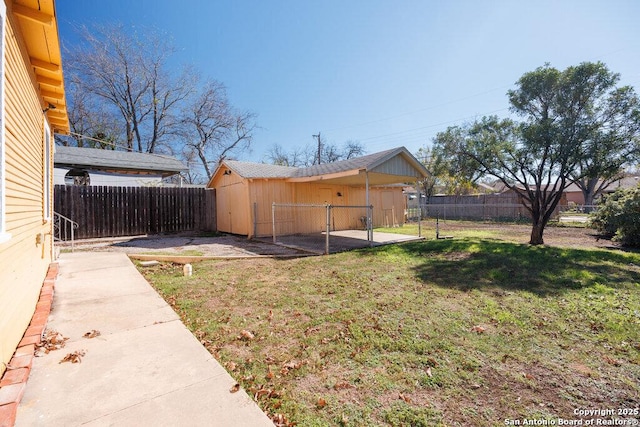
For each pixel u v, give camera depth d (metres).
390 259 6.81
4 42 2.10
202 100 25.19
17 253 2.53
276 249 8.55
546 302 3.97
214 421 1.76
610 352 2.74
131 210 11.20
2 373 2.06
